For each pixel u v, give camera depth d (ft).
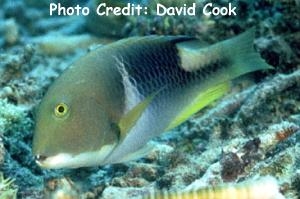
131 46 3.00
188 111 3.17
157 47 3.04
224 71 3.19
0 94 4.96
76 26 8.18
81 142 2.84
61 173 3.81
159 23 5.39
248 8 5.02
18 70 5.64
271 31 4.84
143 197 2.88
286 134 3.53
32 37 8.41
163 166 3.76
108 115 2.88
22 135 4.18
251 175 3.35
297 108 4.17
